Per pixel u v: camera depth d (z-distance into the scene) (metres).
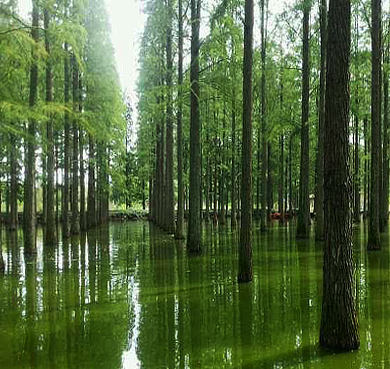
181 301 8.57
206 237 22.02
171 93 18.58
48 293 9.52
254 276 10.93
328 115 5.99
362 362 5.26
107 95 22.88
